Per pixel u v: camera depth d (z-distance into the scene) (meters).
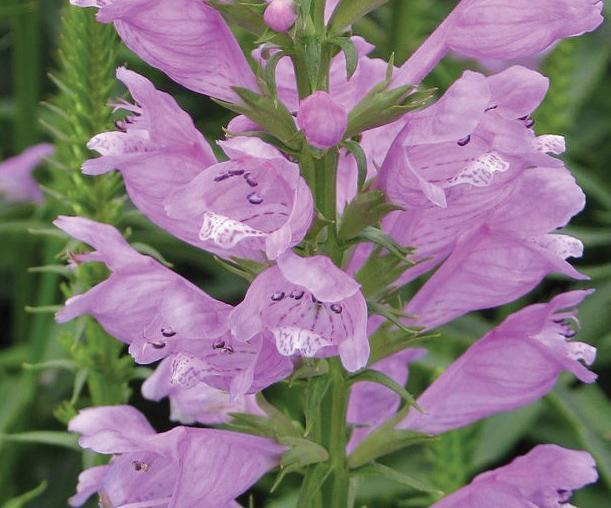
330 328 0.23
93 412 0.25
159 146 0.24
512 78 0.24
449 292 0.26
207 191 0.23
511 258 0.25
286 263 0.22
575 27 0.24
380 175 0.23
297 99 0.25
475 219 0.25
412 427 0.26
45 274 0.35
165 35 0.24
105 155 0.24
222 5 0.23
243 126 0.24
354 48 0.23
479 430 0.31
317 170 0.24
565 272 0.25
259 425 0.25
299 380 0.24
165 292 0.23
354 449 0.25
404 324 0.26
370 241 0.24
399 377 0.27
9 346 0.45
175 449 0.23
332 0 0.25
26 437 0.29
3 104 0.48
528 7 0.24
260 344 0.23
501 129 0.23
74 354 0.29
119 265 0.24
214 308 0.23
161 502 0.24
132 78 0.24
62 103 0.30
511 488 0.25
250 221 0.23
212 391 0.26
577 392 0.35
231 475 0.24
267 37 0.23
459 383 0.26
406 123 0.23
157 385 0.26
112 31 0.28
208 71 0.24
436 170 0.23
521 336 0.25
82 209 0.28
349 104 0.25
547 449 0.25
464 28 0.24
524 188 0.25
